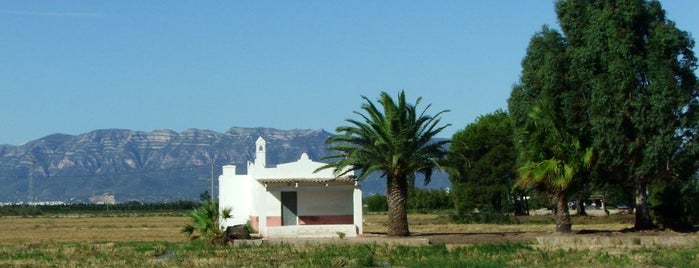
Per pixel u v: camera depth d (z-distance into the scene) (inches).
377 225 3257.9
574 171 1849.2
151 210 7731.3
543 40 2012.8
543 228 2723.9
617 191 3403.1
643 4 1861.5
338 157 2073.1
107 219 5315.0
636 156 1870.1
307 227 2048.5
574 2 1929.1
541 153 1870.1
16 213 6717.5
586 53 1861.5
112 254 1620.3
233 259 1454.2
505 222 3228.3
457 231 2508.6
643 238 1685.5
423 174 2027.6
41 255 1624.0
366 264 1339.8
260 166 2290.8
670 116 1819.6
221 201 2506.2
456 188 3612.2
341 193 2304.4
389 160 1945.1
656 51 1840.6
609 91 1836.9
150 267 1332.4
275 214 2258.9
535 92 2020.2
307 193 2290.8
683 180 1929.1
